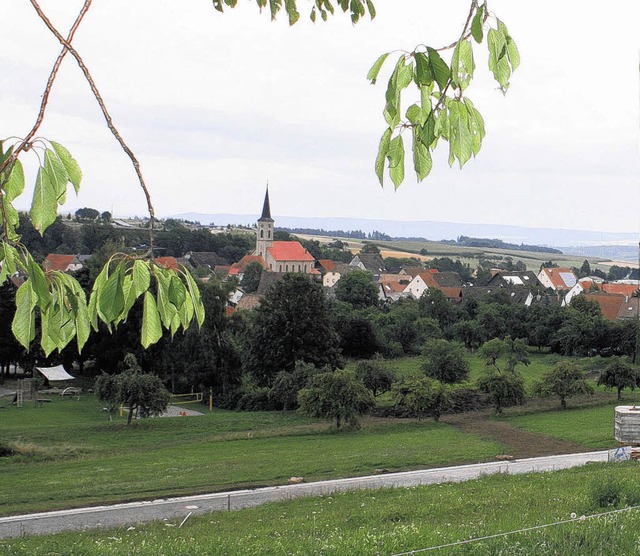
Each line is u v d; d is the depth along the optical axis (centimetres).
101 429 4781
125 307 247
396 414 5428
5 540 1986
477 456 3638
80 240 14750
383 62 254
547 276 17525
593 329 8812
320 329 6594
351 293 11381
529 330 9394
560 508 1505
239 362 6600
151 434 4681
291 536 1530
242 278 16800
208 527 2036
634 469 2336
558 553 774
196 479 3072
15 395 6222
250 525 1970
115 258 253
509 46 258
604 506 1423
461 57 254
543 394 5453
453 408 5500
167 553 1159
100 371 7312
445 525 1346
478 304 11075
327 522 1812
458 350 6400
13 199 240
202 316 263
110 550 1259
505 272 17975
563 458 3547
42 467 3534
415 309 9875
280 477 3125
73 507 2559
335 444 4231
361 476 3145
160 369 6638
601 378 5794
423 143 265
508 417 5188
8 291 4494
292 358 6538
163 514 2438
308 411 4778
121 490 2855
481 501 1878
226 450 4044
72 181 237
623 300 11375
